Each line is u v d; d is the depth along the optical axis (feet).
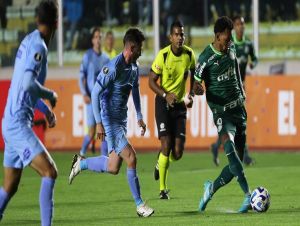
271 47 186.29
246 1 186.70
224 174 86.12
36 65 64.69
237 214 84.89
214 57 85.97
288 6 185.98
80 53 187.83
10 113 65.72
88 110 139.85
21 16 185.98
